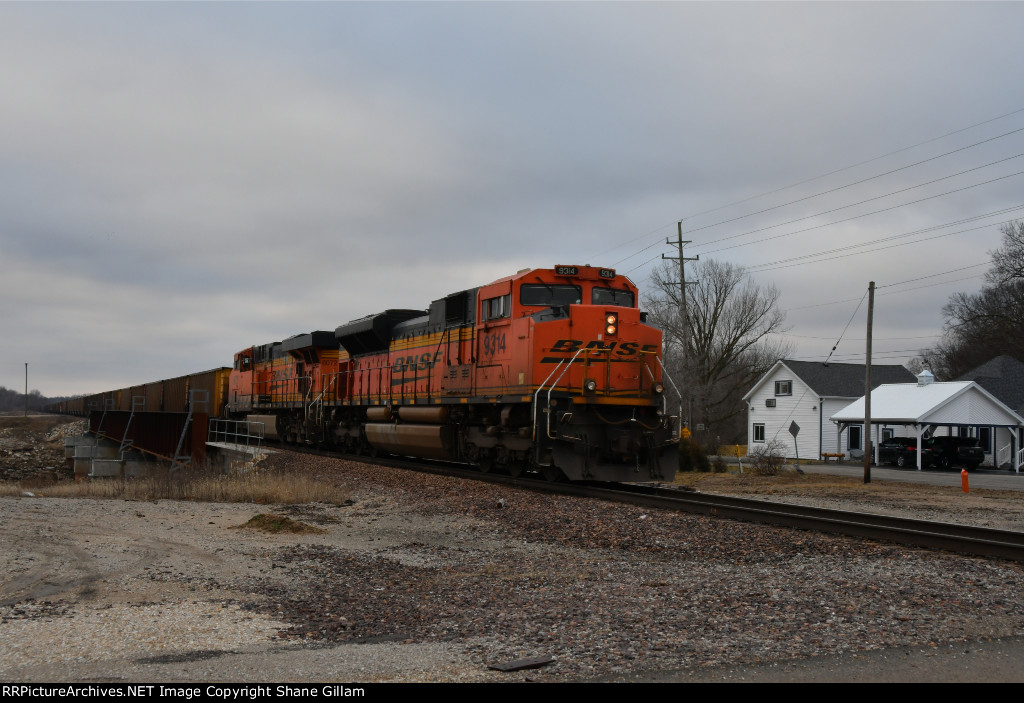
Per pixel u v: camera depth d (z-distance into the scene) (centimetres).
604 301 2008
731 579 992
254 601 912
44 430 9256
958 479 3450
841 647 695
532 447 1870
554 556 1206
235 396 4372
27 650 701
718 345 6278
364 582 1026
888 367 5994
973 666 654
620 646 699
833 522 1305
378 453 2881
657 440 1922
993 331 6769
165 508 1780
